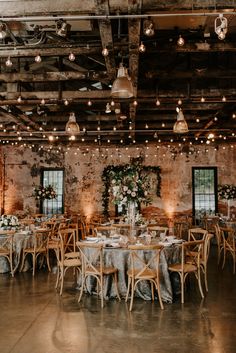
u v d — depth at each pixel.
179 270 5.54
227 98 6.83
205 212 12.33
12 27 5.62
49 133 10.85
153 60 6.79
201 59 7.19
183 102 7.02
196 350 3.77
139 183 7.59
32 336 4.16
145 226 7.92
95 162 13.35
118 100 6.89
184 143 12.93
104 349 3.80
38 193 12.69
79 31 6.00
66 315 4.89
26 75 6.03
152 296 5.57
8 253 7.35
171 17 5.41
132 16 3.60
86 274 5.52
